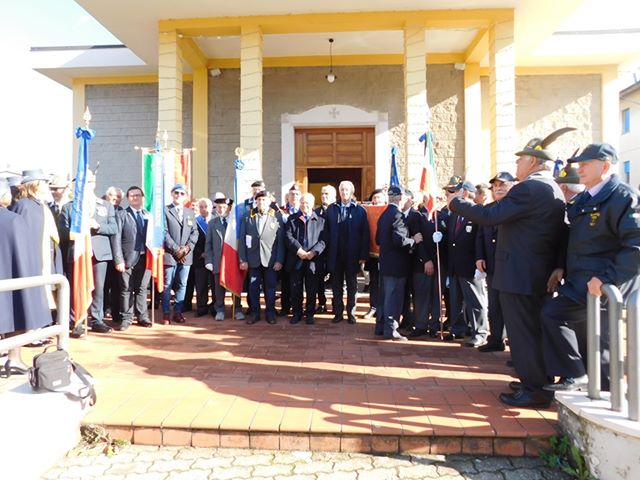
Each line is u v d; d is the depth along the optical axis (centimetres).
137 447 345
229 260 685
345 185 671
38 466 311
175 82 866
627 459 281
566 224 382
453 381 436
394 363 493
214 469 316
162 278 659
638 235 312
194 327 659
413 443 334
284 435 339
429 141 656
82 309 586
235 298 712
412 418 351
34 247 469
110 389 407
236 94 1077
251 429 339
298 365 484
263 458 329
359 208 677
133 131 1127
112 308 691
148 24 877
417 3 806
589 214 345
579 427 310
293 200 794
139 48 976
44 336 354
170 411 362
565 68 1078
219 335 612
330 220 676
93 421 351
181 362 493
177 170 871
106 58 1070
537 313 375
